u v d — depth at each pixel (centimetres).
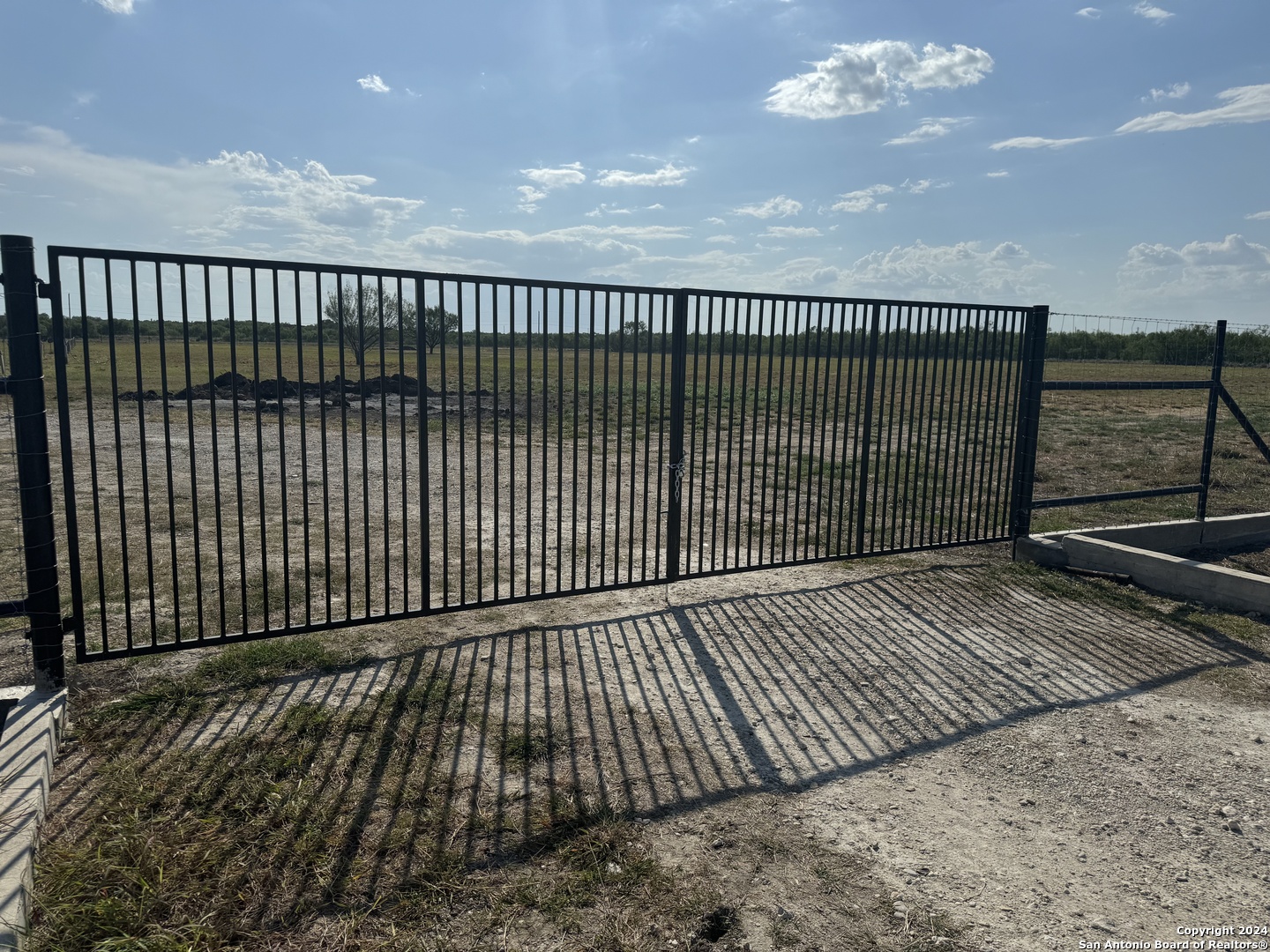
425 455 488
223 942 251
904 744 397
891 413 656
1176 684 474
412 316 1855
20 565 650
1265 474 1198
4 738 341
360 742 373
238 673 443
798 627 552
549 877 287
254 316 434
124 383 2181
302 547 714
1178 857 314
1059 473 1198
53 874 269
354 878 281
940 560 725
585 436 1528
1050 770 376
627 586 572
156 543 720
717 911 275
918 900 284
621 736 393
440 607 512
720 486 1048
